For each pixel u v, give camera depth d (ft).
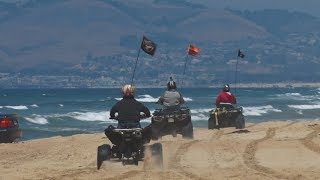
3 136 282.77
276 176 161.68
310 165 180.14
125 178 159.43
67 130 538.88
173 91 274.16
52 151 237.66
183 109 273.54
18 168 185.06
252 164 185.06
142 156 182.29
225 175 163.22
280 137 269.44
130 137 174.50
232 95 330.13
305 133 283.38
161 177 160.35
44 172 173.27
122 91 184.34
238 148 223.51
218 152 213.66
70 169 179.93
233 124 327.67
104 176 163.02
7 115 289.74
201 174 165.58
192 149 223.10
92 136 302.04
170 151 218.18
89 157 215.51
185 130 271.28
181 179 157.07
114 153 182.29
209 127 332.39
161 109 273.13
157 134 270.46
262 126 346.74
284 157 199.41
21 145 262.47
